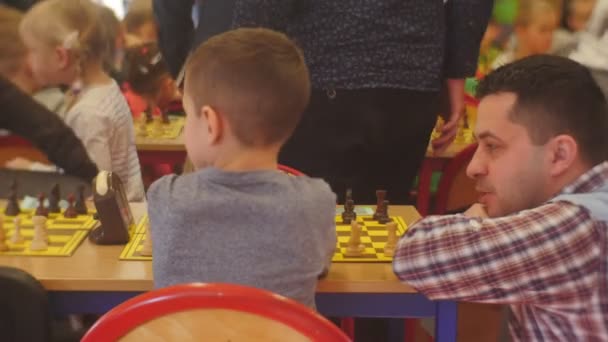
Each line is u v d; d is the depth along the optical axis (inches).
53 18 95.0
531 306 46.5
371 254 58.4
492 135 46.7
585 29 120.6
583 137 44.8
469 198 106.9
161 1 91.6
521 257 43.2
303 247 46.4
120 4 162.7
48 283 52.0
